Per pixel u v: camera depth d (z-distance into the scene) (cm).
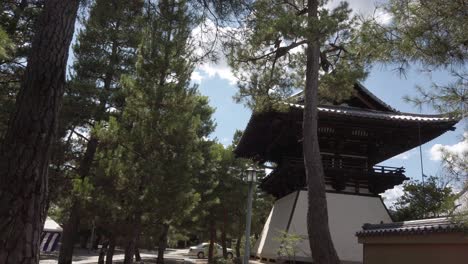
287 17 1198
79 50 2453
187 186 1753
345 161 2222
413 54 545
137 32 1961
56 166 2214
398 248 1095
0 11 1380
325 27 1194
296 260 1992
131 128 1816
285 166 2167
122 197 1678
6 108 1485
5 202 482
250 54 1409
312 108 1430
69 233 2316
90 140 2331
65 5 558
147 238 1983
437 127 2078
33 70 530
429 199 2009
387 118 2061
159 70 1783
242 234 3947
